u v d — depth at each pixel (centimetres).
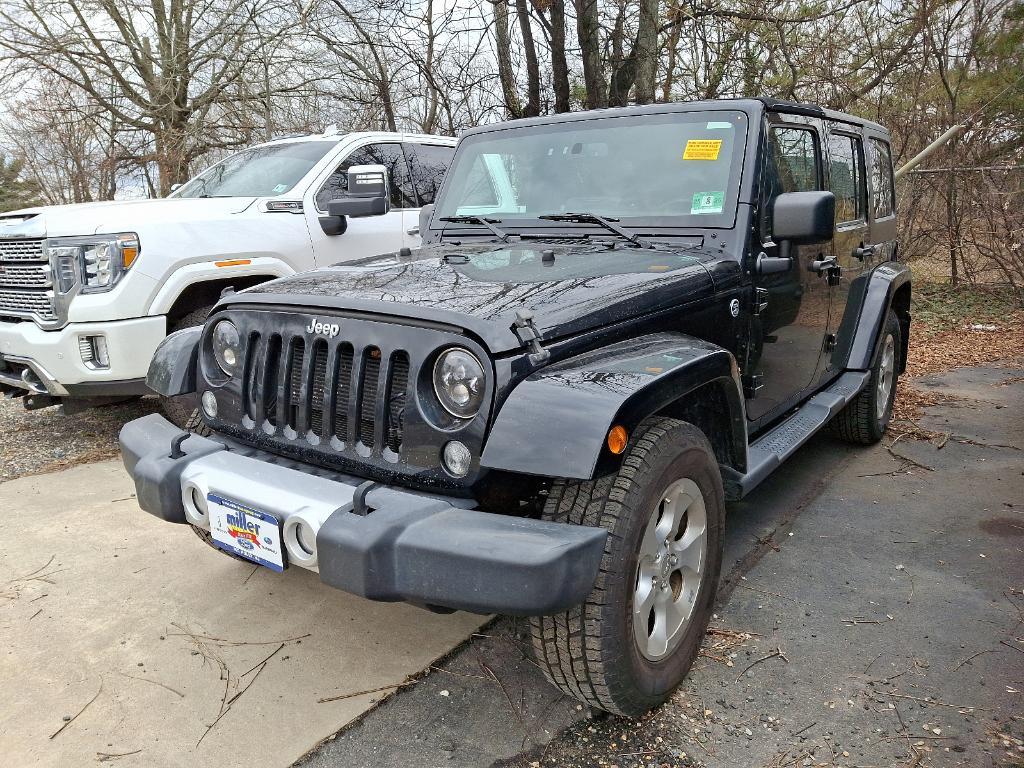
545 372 218
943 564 345
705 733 240
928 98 1049
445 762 230
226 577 343
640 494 220
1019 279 1074
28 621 309
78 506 423
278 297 259
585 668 219
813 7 1006
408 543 201
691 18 990
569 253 302
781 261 323
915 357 780
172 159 1267
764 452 326
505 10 1007
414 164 659
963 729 239
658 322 261
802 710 249
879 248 502
